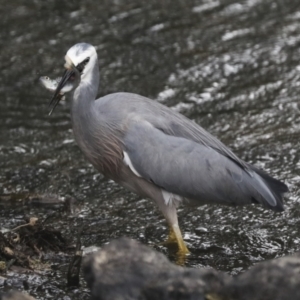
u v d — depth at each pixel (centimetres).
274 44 1920
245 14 2091
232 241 1171
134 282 795
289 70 1794
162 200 1170
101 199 1309
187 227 1218
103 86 1727
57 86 1128
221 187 1165
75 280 1029
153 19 2055
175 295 781
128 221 1235
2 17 2055
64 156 1458
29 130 1556
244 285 775
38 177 1378
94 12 2094
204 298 779
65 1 2147
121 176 1193
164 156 1152
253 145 1478
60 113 1630
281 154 1441
